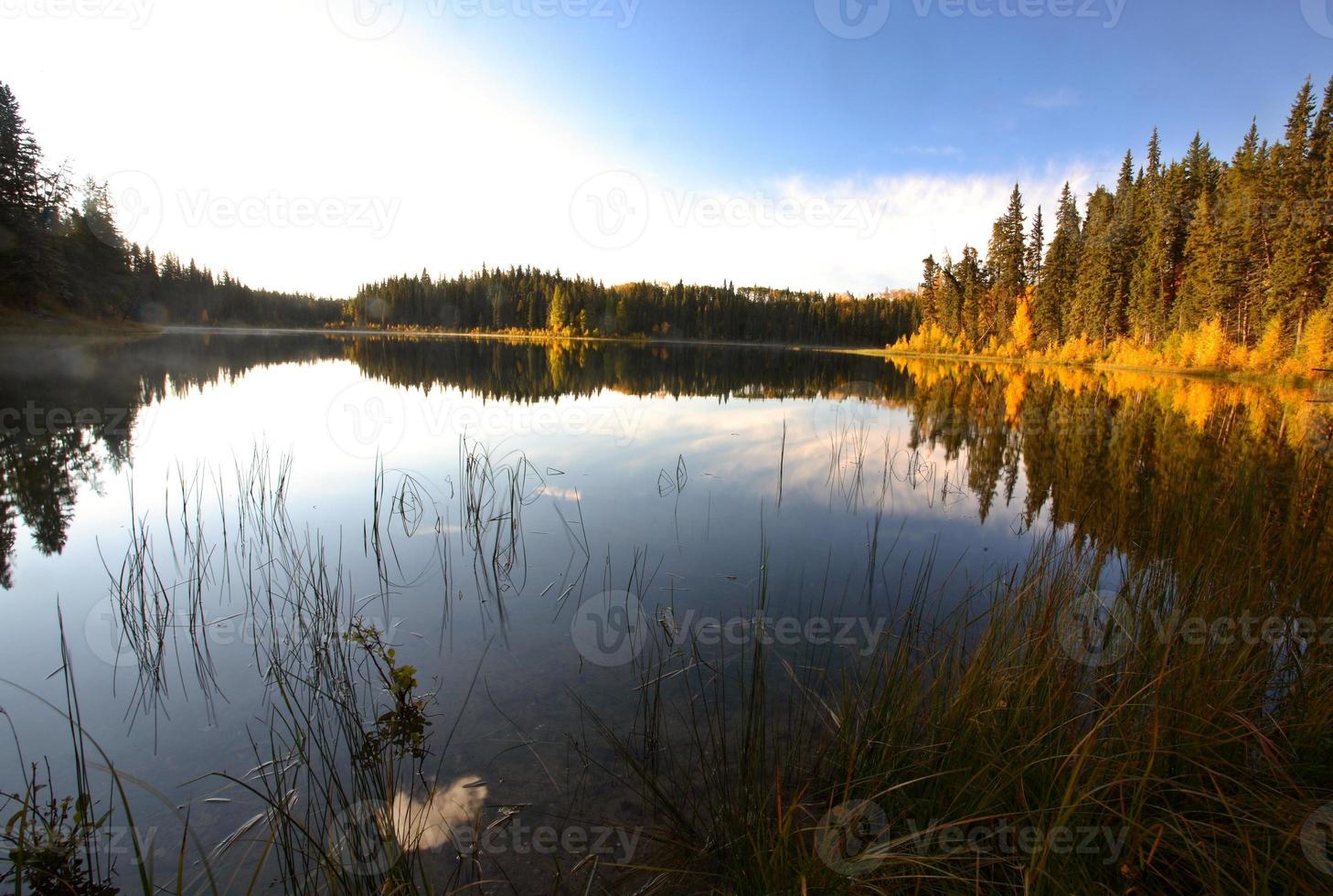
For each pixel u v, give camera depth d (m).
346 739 2.50
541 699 2.78
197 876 1.86
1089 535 4.79
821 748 2.37
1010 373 26.34
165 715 2.66
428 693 2.83
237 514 5.34
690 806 2.13
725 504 5.87
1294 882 1.56
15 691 2.84
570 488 6.34
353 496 5.84
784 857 1.67
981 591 3.90
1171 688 2.34
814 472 7.20
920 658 2.90
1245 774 1.98
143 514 5.31
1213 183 31.92
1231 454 8.05
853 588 3.97
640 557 4.51
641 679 2.94
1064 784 1.92
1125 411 13.05
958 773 2.02
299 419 10.17
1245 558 3.60
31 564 4.28
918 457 8.11
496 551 4.47
